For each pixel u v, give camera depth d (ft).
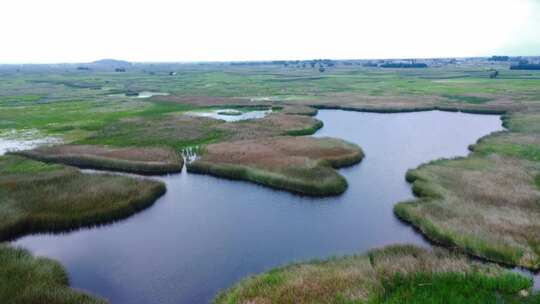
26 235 79.25
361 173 117.08
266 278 59.06
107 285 61.62
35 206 86.69
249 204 94.94
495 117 213.05
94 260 69.56
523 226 73.46
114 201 90.68
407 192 101.09
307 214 88.74
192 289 60.54
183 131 172.55
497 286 53.83
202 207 93.40
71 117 213.66
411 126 190.49
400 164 126.31
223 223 84.53
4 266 61.87
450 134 171.63
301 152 132.57
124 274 64.95
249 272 65.05
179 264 68.03
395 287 54.85
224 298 55.36
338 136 168.35
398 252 66.44
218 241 76.38
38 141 156.46
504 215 78.74
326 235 78.38
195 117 209.97
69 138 161.58
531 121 183.21
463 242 68.95
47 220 81.10
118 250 73.20
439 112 231.30
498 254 64.90
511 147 137.18
